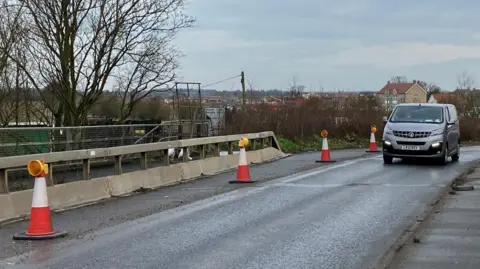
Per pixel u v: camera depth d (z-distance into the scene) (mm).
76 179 13117
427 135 19078
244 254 7539
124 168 17406
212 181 15977
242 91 35688
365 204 11414
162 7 26500
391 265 6773
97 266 7023
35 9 22484
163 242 8297
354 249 7715
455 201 11359
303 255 7438
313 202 11781
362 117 36250
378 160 21469
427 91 72562
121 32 23641
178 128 24297
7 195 10234
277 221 9789
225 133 28578
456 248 7520
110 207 11625
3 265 7094
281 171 18094
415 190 13266
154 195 13352
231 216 10336
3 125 24891
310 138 33000
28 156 10758
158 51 24812
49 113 26312
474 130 39406
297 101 35406
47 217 8875
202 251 7734
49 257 7496
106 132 19547
